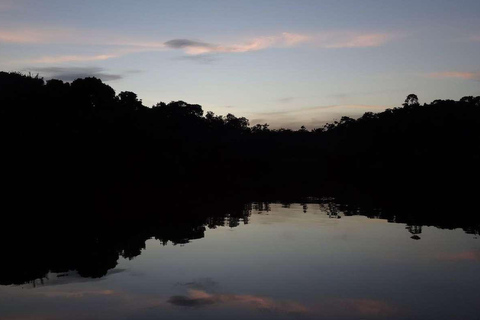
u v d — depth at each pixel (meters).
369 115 134.25
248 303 12.49
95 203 40.47
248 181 78.06
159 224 27.62
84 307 12.30
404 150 92.38
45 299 13.01
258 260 17.42
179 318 11.45
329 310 11.97
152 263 17.19
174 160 70.19
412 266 16.41
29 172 48.12
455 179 76.00
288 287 13.93
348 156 113.81
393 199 43.91
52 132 52.50
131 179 59.03
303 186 65.94
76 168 52.47
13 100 54.53
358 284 14.20
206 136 109.19
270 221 28.41
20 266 17.00
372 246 19.92
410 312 11.81
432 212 32.66
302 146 144.88
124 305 12.41
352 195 49.19
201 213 33.12
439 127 89.25
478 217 29.67
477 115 92.31
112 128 61.44
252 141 138.75
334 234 23.12
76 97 63.62
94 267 16.78
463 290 13.59
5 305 12.53
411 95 117.00
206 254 18.58
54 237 23.36
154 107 108.75
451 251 18.84
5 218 30.91
